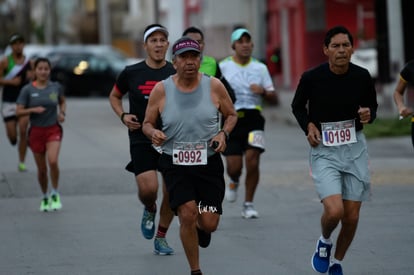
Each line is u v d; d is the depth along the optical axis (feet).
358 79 61.52
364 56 247.70
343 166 61.62
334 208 59.88
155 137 60.39
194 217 60.80
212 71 81.71
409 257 70.85
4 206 96.84
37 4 652.48
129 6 489.67
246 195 88.58
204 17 329.52
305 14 270.87
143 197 70.44
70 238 80.33
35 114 92.53
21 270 68.85
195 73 60.39
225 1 304.71
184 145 61.00
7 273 67.87
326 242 62.39
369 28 255.29
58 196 94.27
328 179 61.00
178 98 60.95
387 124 163.32
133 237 80.48
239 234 81.10
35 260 72.13
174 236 80.64
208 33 311.68
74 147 148.87
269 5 305.94
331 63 61.36
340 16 256.52
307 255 72.43
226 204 96.27
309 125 61.98
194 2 355.36
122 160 131.54
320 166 61.77
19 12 575.38
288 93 273.54
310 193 102.68
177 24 377.09
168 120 60.80
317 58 269.85
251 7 302.04
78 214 91.91
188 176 61.57
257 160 87.30
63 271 68.28
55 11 527.40
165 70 71.82
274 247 75.61
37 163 93.56
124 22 459.32
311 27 268.62
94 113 220.84
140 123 71.41
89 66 287.69
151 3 409.08
